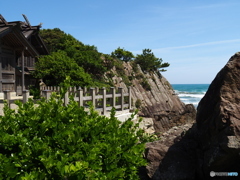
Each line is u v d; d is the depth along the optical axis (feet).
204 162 18.28
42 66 67.00
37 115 12.96
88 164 9.71
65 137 11.65
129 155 11.89
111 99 37.73
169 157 20.84
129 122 15.40
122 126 15.10
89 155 10.44
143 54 154.92
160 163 20.71
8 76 58.29
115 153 11.66
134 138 13.33
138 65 132.26
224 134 16.88
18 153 10.57
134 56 139.44
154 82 131.03
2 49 55.98
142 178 21.04
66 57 72.69
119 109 40.16
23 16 77.77
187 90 414.21
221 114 17.54
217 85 20.27
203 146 19.70
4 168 9.08
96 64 90.22
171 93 140.36
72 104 15.02
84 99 32.37
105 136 12.38
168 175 20.07
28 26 78.79
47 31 141.28
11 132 12.19
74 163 10.48
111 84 95.35
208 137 19.16
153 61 145.07
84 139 12.56
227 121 17.19
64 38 120.47
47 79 68.39
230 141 16.10
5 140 10.71
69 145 10.99
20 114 13.60
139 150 12.46
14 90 60.44
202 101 22.03
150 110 106.42
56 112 13.60
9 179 9.46
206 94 21.65
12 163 9.52
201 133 20.75
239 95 18.39
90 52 94.58
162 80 143.54
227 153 16.35
